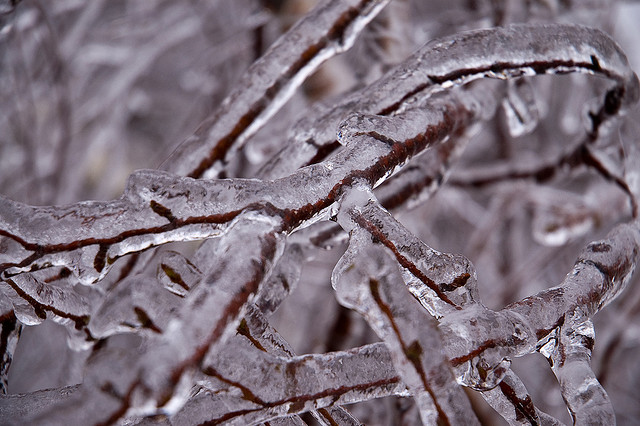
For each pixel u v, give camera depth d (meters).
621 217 0.68
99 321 0.38
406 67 0.43
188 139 0.45
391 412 0.54
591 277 0.41
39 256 0.39
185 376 0.36
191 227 0.39
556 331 0.40
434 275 0.39
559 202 0.78
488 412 0.59
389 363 0.39
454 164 0.47
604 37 0.44
